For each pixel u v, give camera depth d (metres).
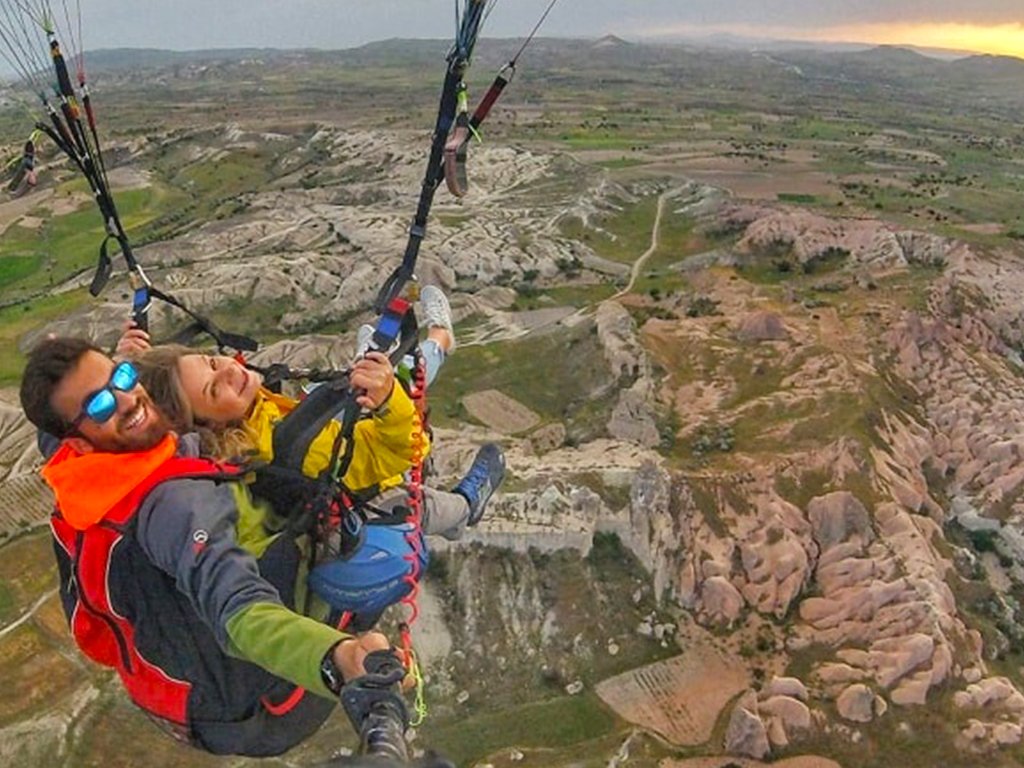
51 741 50.88
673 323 91.62
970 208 132.12
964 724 54.56
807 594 63.41
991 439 79.31
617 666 58.72
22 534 66.12
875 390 78.50
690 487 66.88
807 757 53.03
